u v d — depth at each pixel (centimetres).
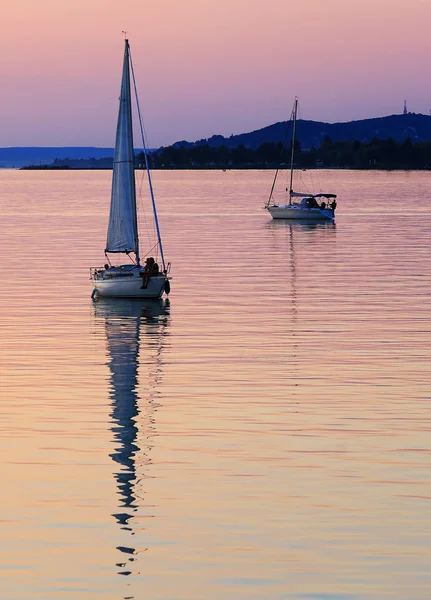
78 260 19388
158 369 9294
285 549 5169
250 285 15425
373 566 4972
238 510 5672
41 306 13312
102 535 5350
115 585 4812
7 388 8556
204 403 8006
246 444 6881
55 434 7150
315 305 13200
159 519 5559
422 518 5531
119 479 6181
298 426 7312
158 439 7012
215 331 11275
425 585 4778
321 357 9775
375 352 9994
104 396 8262
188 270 17600
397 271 17312
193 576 4897
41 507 5738
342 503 5756
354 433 7119
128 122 14762
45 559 5078
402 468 6344
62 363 9594
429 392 8312
